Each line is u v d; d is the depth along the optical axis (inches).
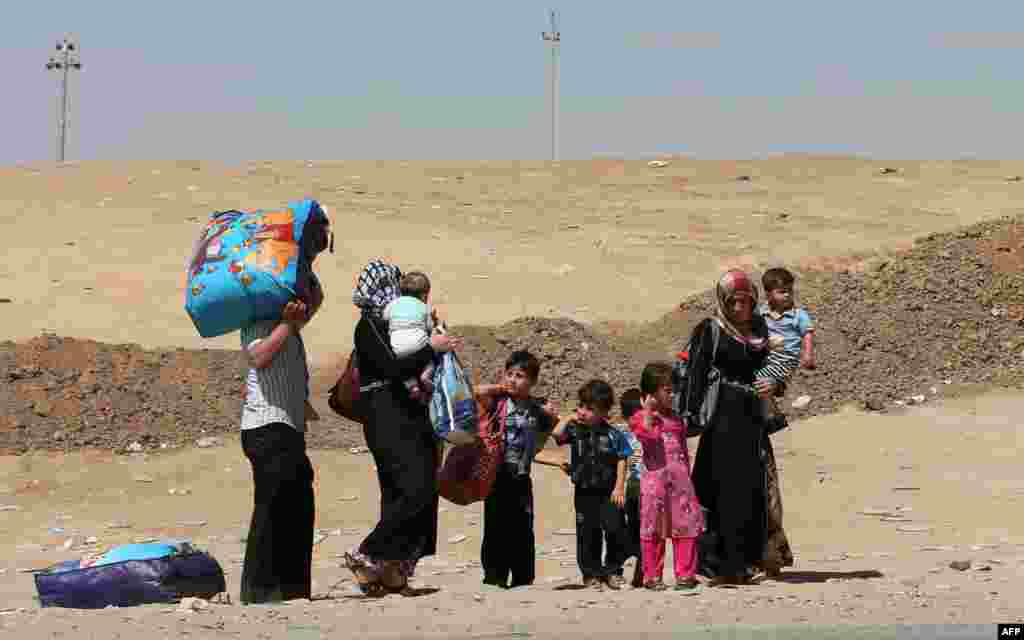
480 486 521.3
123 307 1199.6
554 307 1222.9
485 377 1005.2
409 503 493.4
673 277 1339.8
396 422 496.7
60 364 992.2
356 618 436.5
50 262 1348.4
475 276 1328.7
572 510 790.5
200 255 490.6
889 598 477.4
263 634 406.0
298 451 493.4
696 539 515.2
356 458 890.1
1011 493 791.7
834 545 676.7
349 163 2066.9
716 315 523.2
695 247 1466.5
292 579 495.8
